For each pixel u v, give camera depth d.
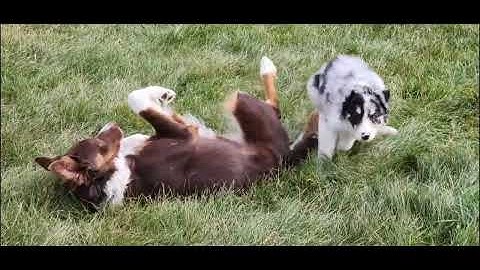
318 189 3.65
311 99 3.78
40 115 4.02
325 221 3.49
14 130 3.90
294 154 3.74
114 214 3.47
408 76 4.43
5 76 4.27
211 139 3.61
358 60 3.83
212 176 3.54
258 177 3.62
